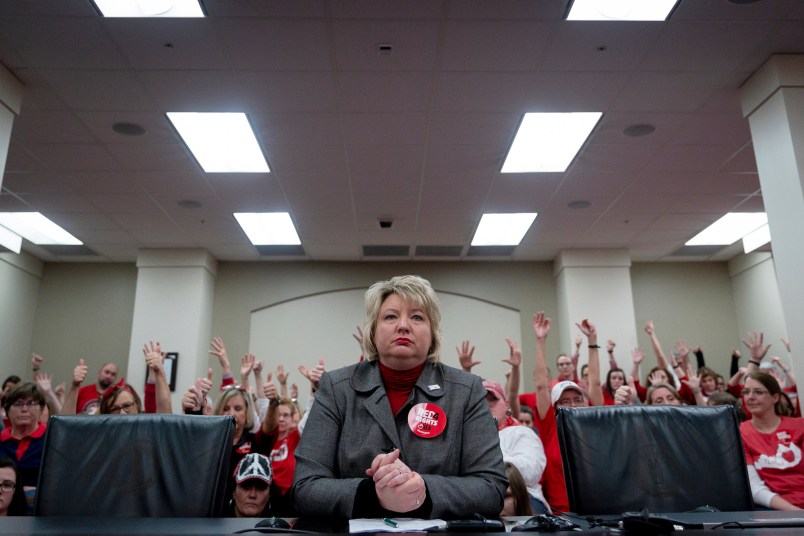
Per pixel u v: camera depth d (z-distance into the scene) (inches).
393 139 203.6
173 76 165.8
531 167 229.1
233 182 242.1
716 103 182.2
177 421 61.1
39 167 227.8
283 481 126.0
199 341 326.6
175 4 137.5
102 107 182.9
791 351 150.7
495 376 350.0
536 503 94.2
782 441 115.5
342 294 361.1
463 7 138.2
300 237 315.3
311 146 208.5
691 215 284.5
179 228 300.8
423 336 56.2
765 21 144.3
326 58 157.3
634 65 161.6
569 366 207.3
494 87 171.8
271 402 132.5
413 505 45.6
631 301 333.1
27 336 347.9
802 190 149.0
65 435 59.6
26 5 137.1
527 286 361.7
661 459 63.2
